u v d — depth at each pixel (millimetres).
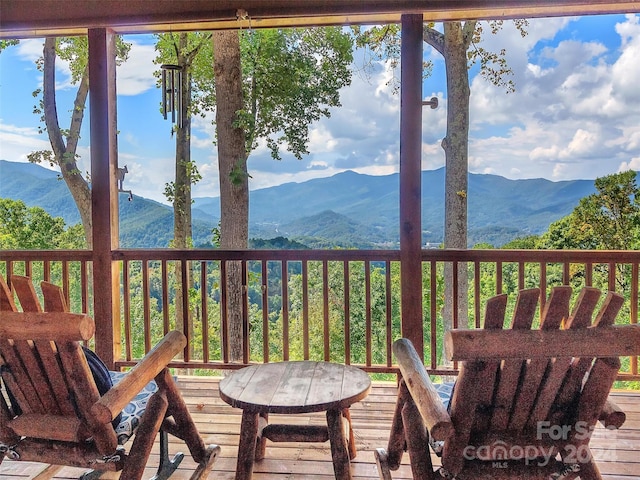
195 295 9203
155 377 1866
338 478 1902
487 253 3070
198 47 8125
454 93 7332
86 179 9141
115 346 3379
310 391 1969
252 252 3262
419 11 2959
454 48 7277
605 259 3010
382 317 8344
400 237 3105
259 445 2277
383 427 2691
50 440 1700
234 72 6242
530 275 6598
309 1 2992
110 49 3287
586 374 1470
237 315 6539
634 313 3025
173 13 3104
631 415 2773
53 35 3410
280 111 7277
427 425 1389
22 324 1522
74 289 8406
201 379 3443
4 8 3189
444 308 7145
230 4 3053
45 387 1646
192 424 2016
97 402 1491
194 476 2016
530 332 1356
